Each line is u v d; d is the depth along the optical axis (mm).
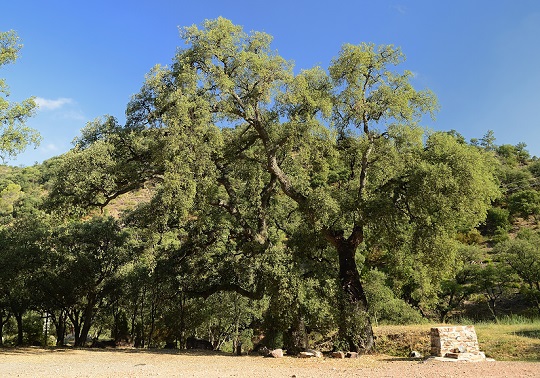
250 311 24312
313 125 15164
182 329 24125
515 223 51156
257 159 18016
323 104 15492
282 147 16625
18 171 90188
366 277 23828
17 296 23797
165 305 26484
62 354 15773
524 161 75938
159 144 14500
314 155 16766
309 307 14688
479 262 37406
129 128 15961
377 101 16219
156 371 10086
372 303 22219
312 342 19344
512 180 60594
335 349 16188
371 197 15055
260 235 17219
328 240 16766
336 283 15070
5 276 21453
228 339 31188
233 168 18609
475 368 8852
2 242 23031
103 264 25359
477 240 46438
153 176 16203
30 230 24906
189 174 14062
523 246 32969
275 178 18359
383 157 16391
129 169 15438
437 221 14766
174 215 16719
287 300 14562
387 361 12047
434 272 16094
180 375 9164
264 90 15758
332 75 16297
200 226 18297
